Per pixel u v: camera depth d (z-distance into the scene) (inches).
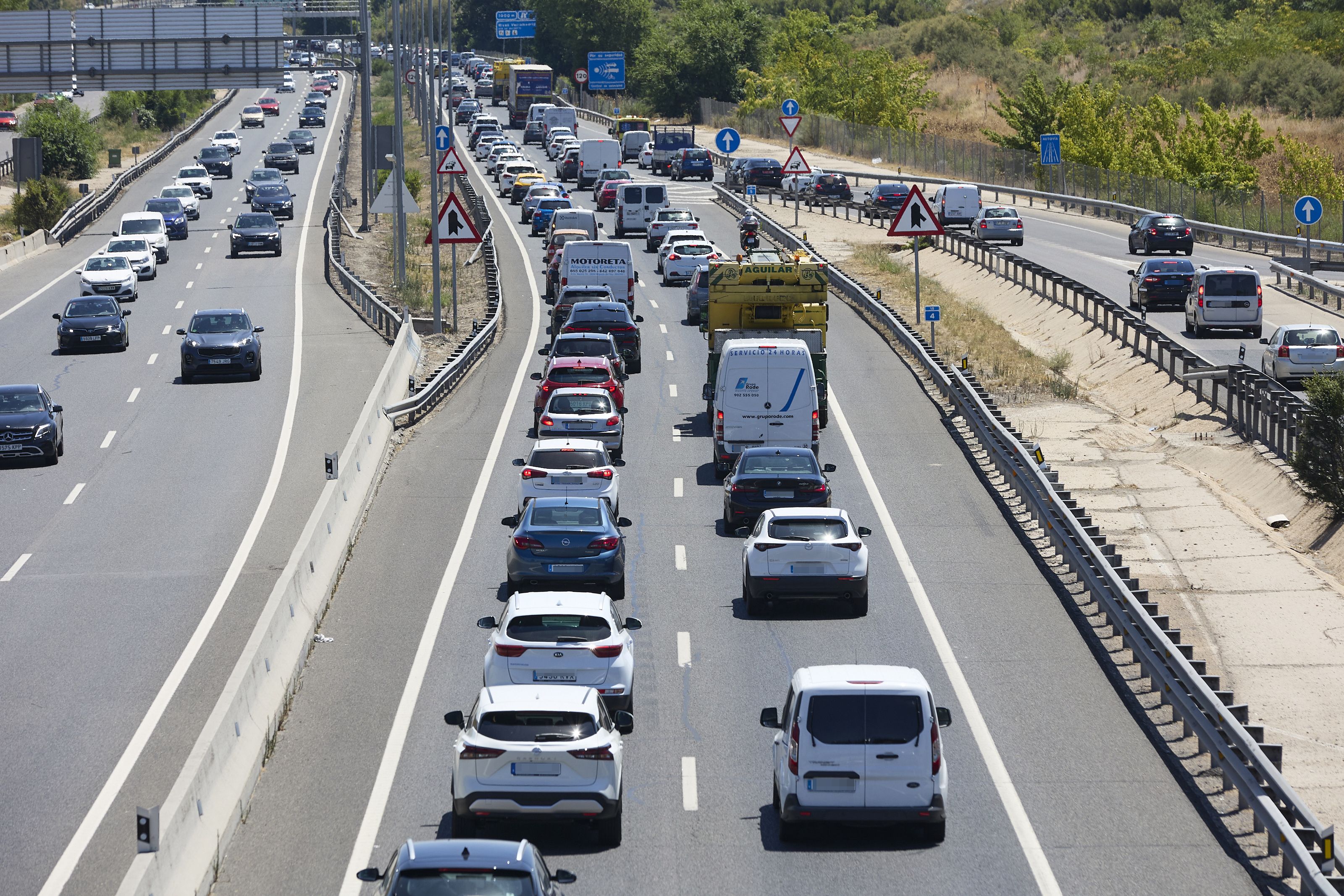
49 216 7145.7
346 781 1528.1
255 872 1314.0
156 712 1722.4
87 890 1280.8
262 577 2268.7
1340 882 1227.9
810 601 2113.7
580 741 1318.9
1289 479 2785.4
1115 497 2839.6
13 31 5797.2
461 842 991.6
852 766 1328.7
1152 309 4594.0
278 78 5959.6
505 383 3715.6
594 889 1269.7
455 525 2544.3
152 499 2755.9
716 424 2864.2
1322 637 2103.8
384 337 4323.3
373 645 1961.1
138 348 4340.6
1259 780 1457.9
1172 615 2233.0
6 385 3540.8
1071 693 1790.1
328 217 5959.6
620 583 2159.2
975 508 2637.8
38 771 1553.9
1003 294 5093.5
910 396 3521.2
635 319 3922.2
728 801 1477.6
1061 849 1359.5
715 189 7731.3
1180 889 1272.1
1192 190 6776.6
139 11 5816.9
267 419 3385.8
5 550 2453.2
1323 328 3452.3
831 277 5019.7
